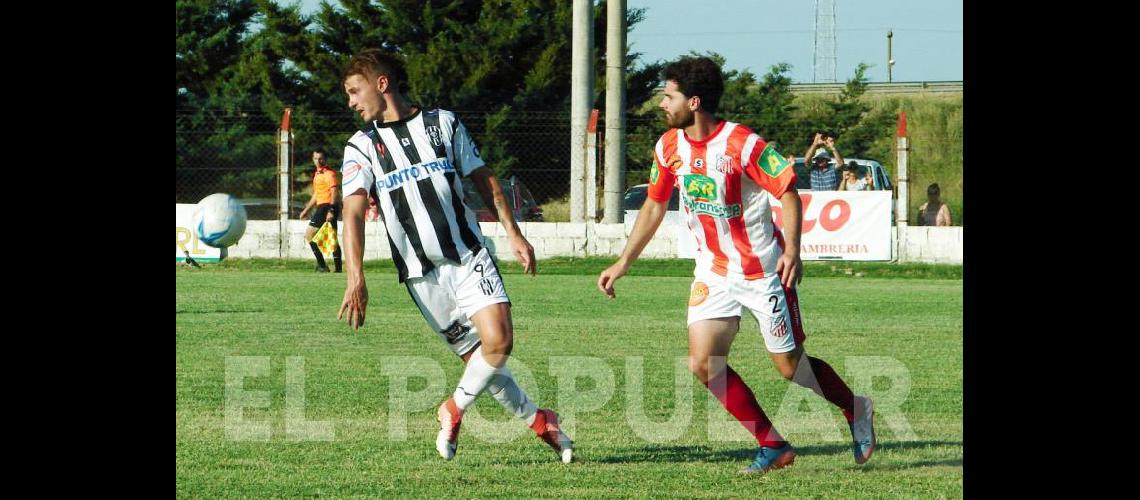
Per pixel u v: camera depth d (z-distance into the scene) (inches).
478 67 3511.3
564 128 3368.6
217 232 1112.8
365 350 855.1
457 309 519.5
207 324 1003.3
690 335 505.7
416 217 506.9
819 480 476.1
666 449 535.8
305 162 3380.9
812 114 3444.9
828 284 1509.6
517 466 498.9
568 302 1254.3
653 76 3649.1
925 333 992.9
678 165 503.8
